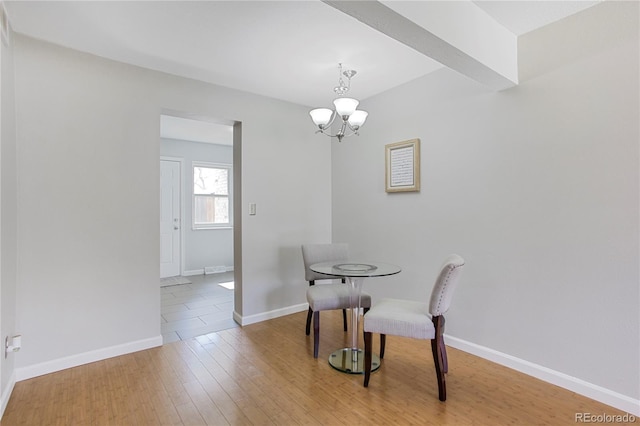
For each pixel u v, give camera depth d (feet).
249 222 10.92
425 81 9.55
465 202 8.60
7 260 6.35
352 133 12.04
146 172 8.95
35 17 6.61
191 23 6.85
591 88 6.40
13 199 6.84
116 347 8.46
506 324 7.79
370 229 11.37
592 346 6.44
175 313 12.07
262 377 7.37
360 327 10.62
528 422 5.78
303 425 5.74
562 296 6.85
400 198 10.33
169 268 18.37
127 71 8.67
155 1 6.11
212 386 7.00
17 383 7.09
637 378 5.90
